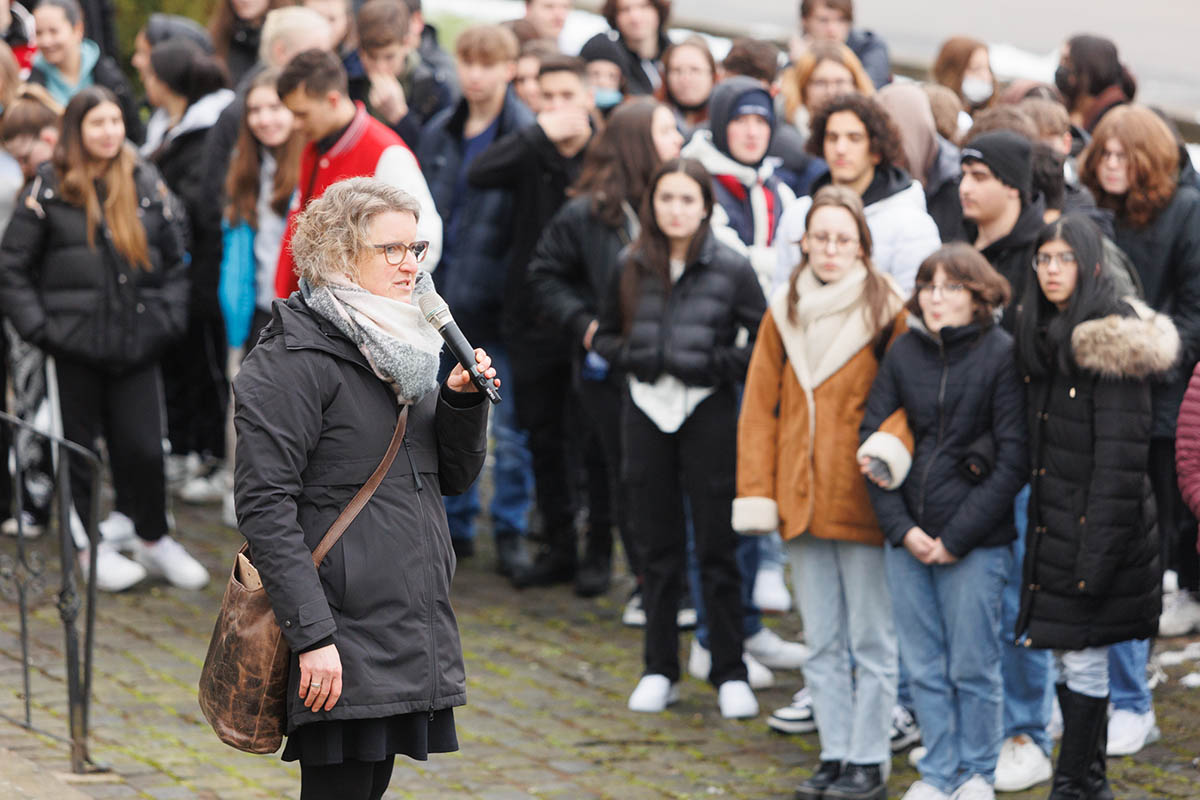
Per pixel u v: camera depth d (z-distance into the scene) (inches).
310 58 800.3
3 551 942.4
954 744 644.7
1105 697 610.5
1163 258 759.1
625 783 665.0
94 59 1054.4
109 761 660.7
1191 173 784.9
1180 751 698.2
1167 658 807.7
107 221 864.3
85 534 909.2
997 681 631.8
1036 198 689.0
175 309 893.8
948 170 775.7
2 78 951.0
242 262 906.1
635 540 761.0
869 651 653.9
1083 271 587.8
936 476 621.3
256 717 448.8
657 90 1018.1
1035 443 603.2
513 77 995.9
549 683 789.2
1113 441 580.7
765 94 813.2
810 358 660.7
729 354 730.8
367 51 944.3
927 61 1256.2
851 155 701.3
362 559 444.1
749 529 673.0
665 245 739.4
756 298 743.7
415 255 456.4
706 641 797.9
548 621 884.0
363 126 815.1
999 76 1171.3
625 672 806.5
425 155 962.1
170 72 1007.6
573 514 947.3
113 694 745.0
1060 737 723.4
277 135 876.6
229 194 905.5
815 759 700.0
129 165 879.1
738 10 1456.7
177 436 1067.3
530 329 906.1
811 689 669.3
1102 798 619.2
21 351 956.6
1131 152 753.0
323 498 446.9
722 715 751.7
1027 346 601.3
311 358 445.4
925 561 622.2
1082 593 588.4
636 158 818.8
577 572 953.5
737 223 813.2
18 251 864.3
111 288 867.4
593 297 836.6
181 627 850.1
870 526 649.0
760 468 674.8
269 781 650.8
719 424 738.8
